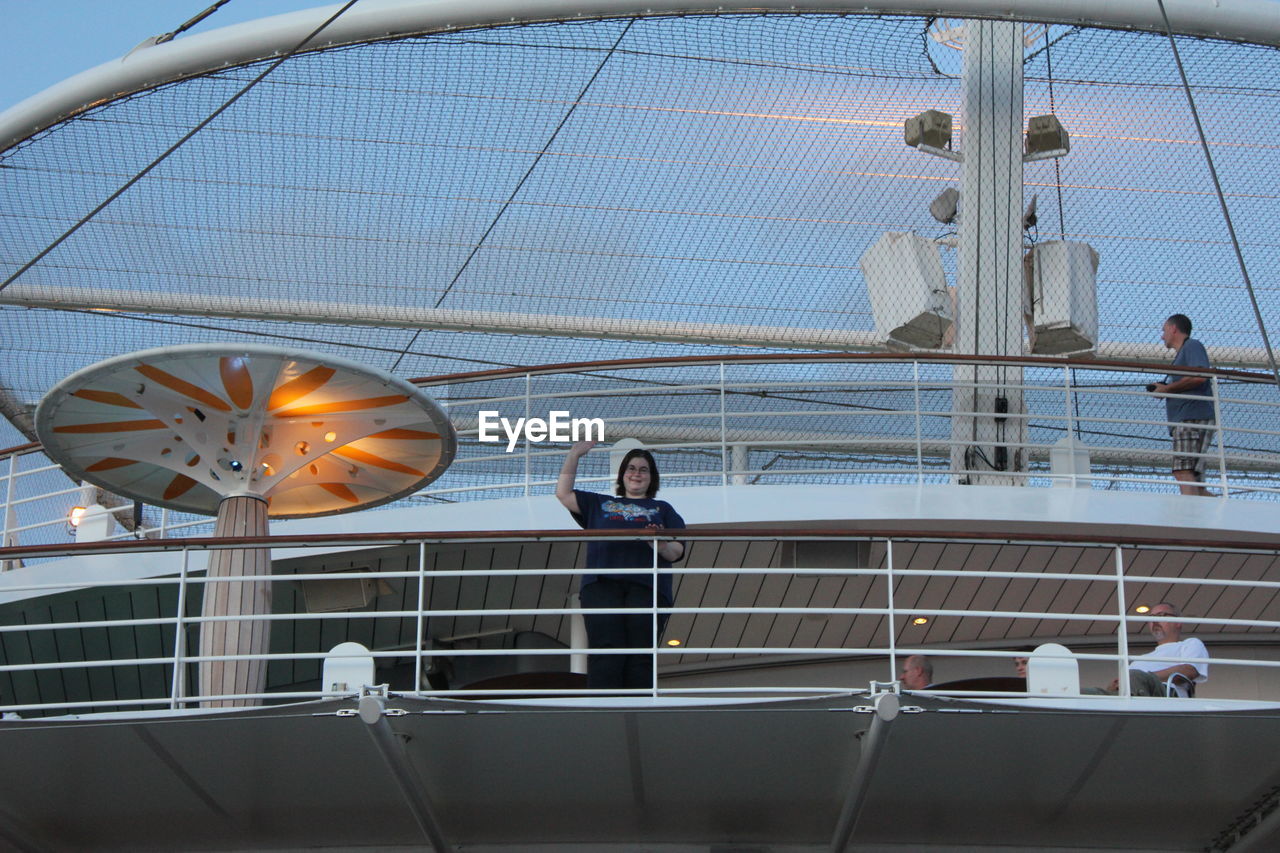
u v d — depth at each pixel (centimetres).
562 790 1184
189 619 1142
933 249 1753
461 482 1923
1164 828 1215
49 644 1565
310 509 1414
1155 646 1590
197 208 2019
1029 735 1126
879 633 1585
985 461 1647
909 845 1227
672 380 2009
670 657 1622
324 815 1217
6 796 1204
